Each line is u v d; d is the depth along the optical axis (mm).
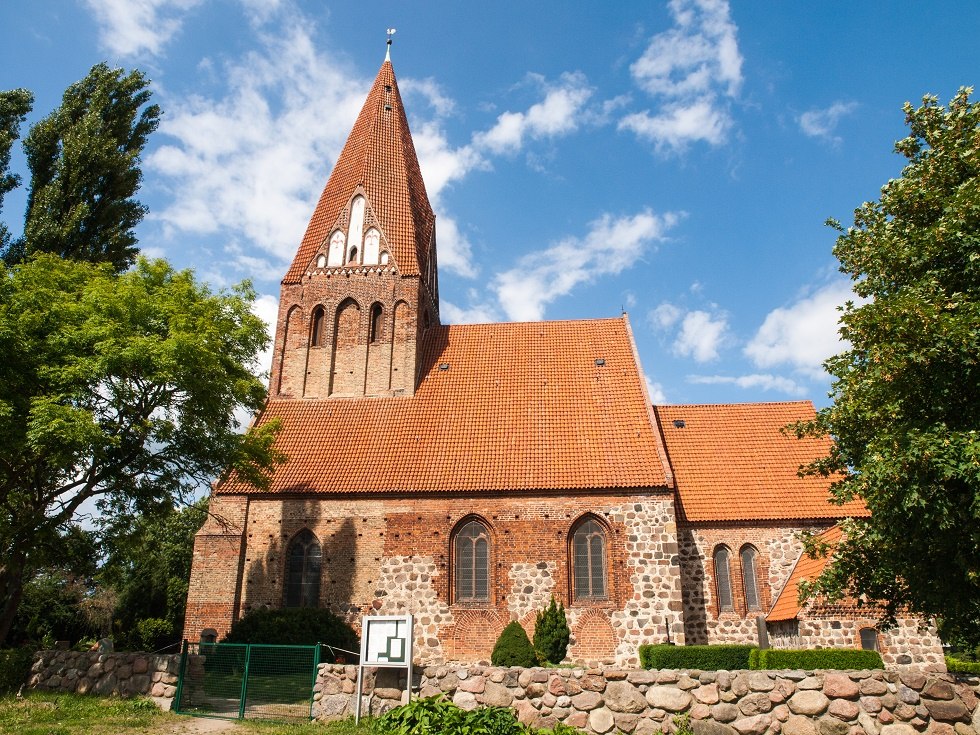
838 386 18266
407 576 29828
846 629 25750
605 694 16078
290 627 27078
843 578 17219
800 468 18812
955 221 15062
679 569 28906
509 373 36500
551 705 16172
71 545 23781
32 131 32344
